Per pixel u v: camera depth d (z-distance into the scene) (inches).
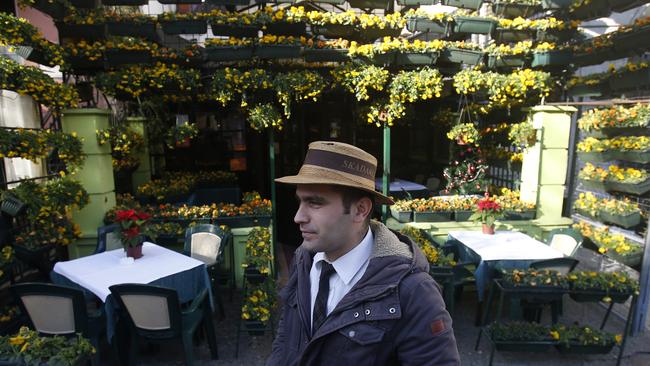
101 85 175.0
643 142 149.3
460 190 231.1
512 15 198.1
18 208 140.1
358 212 44.2
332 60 185.9
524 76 187.0
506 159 226.5
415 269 42.2
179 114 290.7
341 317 40.4
